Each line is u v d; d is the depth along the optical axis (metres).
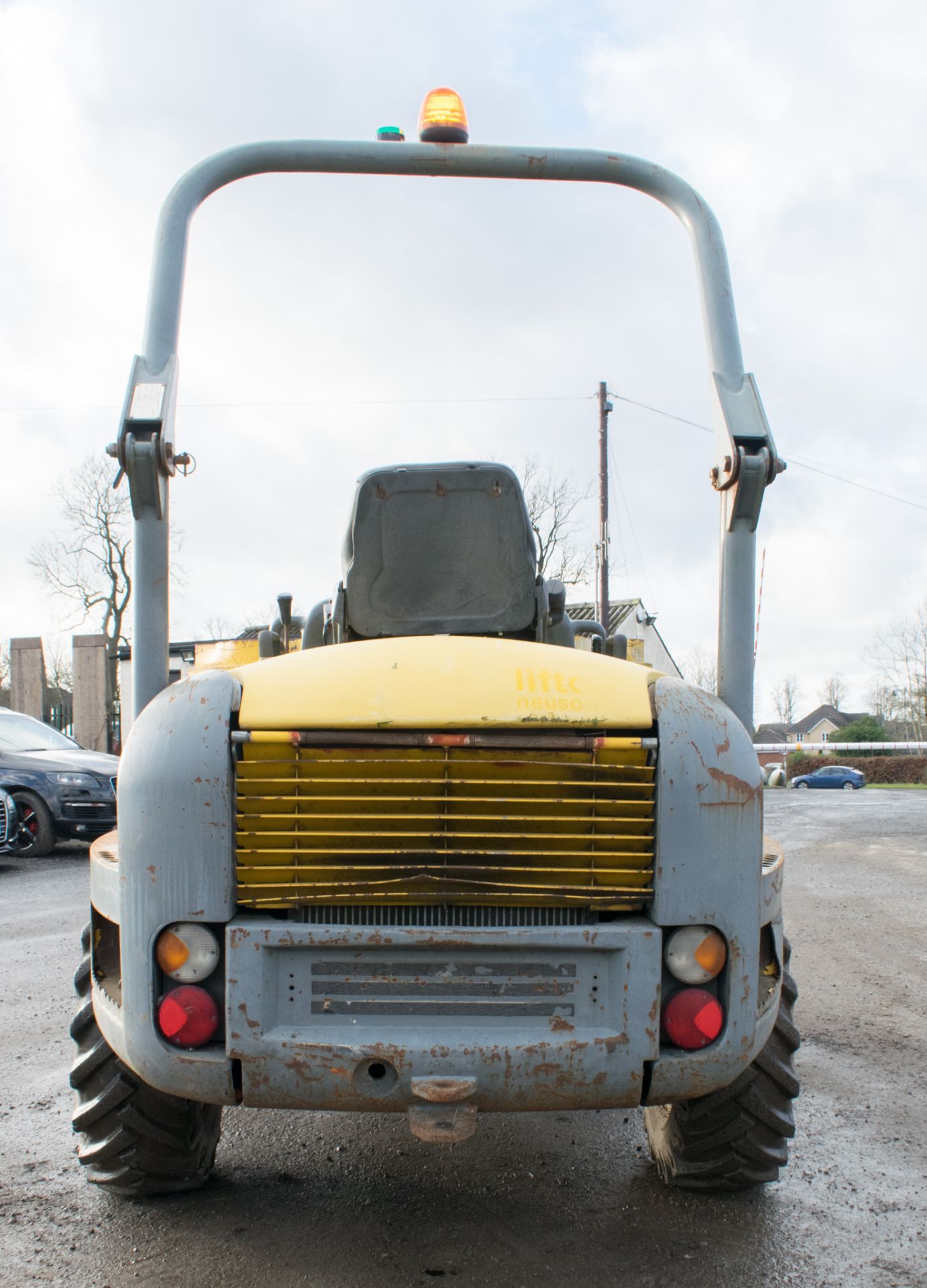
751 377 3.08
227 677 2.57
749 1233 2.89
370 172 3.48
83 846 12.68
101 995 2.73
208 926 2.44
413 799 2.45
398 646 2.67
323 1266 2.68
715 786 2.48
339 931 2.39
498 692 2.49
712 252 3.31
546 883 2.47
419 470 3.57
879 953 6.78
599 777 2.49
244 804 2.44
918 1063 4.53
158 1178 3.01
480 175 3.49
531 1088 2.37
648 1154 3.46
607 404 32.12
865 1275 2.67
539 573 3.81
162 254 3.17
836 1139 3.65
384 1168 3.32
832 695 111.94
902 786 52.62
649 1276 2.64
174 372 3.01
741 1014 2.47
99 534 38.12
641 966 2.42
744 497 2.91
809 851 13.20
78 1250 2.76
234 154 3.36
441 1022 2.41
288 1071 2.37
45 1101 3.91
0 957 6.33
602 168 3.44
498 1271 2.66
